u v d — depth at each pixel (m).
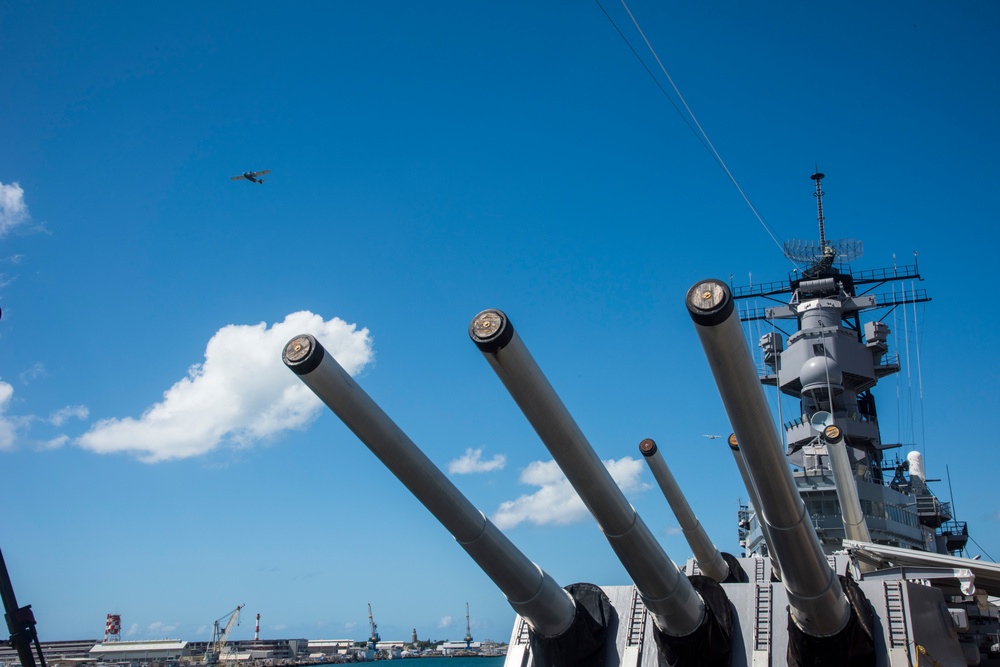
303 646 140.00
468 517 9.82
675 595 10.41
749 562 16.00
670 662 11.27
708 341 7.32
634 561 9.82
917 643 11.37
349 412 8.84
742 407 7.73
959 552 27.58
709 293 7.23
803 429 25.77
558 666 11.65
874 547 14.66
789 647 10.92
